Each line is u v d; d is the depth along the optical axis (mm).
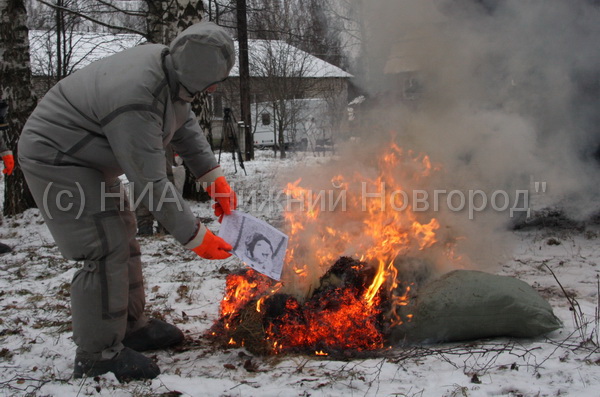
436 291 3840
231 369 3410
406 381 3145
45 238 8258
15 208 9938
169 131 3264
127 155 3064
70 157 3178
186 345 3898
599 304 4309
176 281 5668
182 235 3184
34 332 4266
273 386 3131
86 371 3334
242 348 3742
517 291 3754
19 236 8414
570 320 4059
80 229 3205
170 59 3145
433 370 3301
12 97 9883
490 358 3434
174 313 4656
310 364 3430
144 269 6164
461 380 3127
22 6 9953
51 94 3260
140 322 3770
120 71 3119
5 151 7949
